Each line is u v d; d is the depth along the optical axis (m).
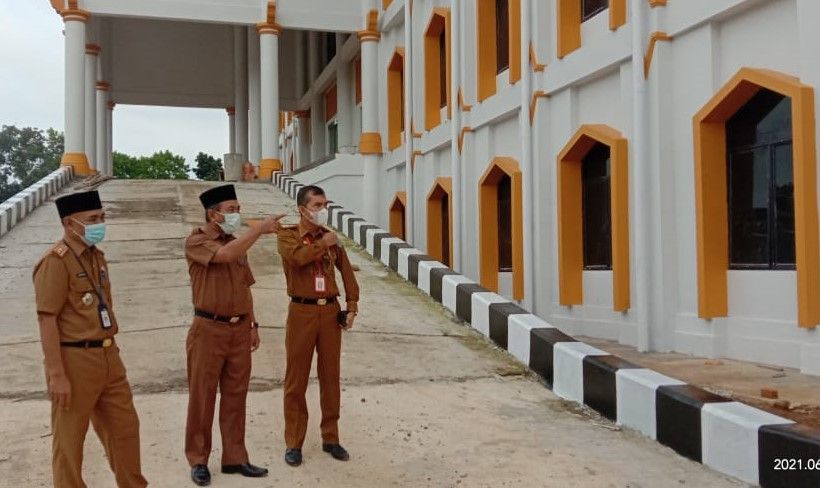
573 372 7.27
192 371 5.09
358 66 26.89
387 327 9.97
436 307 11.27
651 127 9.16
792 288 7.68
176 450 5.68
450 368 8.27
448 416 6.68
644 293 9.07
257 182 24.19
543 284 11.77
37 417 6.40
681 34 8.87
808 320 7.16
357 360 8.38
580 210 11.45
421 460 5.59
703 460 5.49
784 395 6.40
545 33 11.76
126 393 4.49
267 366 8.04
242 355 5.22
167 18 22.81
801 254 7.18
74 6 21.97
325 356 5.54
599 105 10.66
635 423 6.32
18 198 17.56
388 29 21.16
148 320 9.88
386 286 12.61
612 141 9.84
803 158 7.13
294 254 5.33
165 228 16.95
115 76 31.47
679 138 8.93
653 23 9.09
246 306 5.23
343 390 7.29
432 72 17.39
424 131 17.45
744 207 8.41
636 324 9.60
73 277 4.26
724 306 8.48
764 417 5.22
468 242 14.71
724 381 7.05
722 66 8.43
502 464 5.52
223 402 5.23
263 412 6.61
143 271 13.00
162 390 7.14
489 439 6.09
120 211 18.84
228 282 5.12
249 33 28.58
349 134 27.56
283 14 23.27
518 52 12.75
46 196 19.48
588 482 5.18
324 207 5.41
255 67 28.53
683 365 7.96
